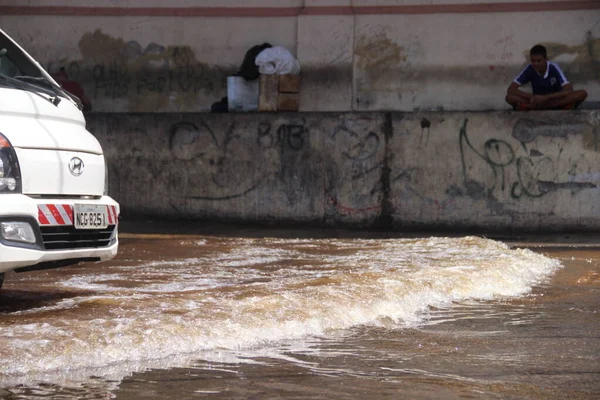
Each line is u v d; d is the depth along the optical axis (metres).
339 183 13.76
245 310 5.23
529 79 13.98
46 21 16.62
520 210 13.27
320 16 15.74
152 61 16.45
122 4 16.47
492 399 3.55
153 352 4.29
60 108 5.98
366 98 15.75
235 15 16.12
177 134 14.15
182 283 6.91
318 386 3.73
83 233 5.77
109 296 6.05
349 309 5.56
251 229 13.45
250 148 13.96
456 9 15.49
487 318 5.72
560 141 13.10
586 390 3.74
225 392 3.60
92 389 3.60
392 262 8.42
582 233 13.04
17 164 5.35
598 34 15.04
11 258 5.21
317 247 10.46
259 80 14.84
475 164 13.38
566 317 5.79
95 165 6.00
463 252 9.39
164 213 14.23
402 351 4.55
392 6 15.62
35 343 4.15
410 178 13.57
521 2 15.28
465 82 15.55
